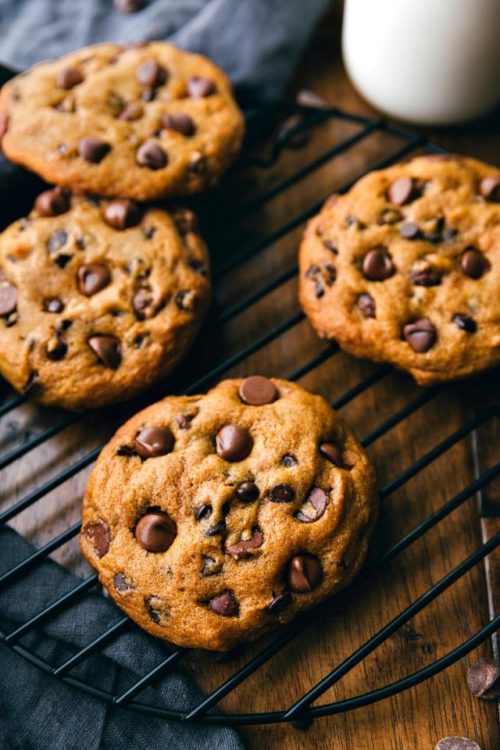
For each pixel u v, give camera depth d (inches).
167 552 15.9
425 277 17.4
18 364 17.2
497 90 19.4
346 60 20.2
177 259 17.6
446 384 17.7
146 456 16.4
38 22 20.4
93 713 16.1
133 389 17.3
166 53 18.9
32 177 18.6
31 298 17.4
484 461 17.6
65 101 18.3
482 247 17.6
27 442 17.8
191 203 19.6
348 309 17.5
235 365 17.9
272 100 20.0
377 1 18.7
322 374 18.3
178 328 17.3
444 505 17.2
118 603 16.1
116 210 17.7
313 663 16.4
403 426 17.9
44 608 16.6
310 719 16.1
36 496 16.7
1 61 20.1
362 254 17.6
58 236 17.7
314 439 16.4
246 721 15.5
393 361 17.3
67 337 17.3
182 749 15.9
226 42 20.0
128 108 18.3
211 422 16.5
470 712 16.1
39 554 16.4
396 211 17.9
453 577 16.1
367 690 16.2
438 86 19.3
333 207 18.1
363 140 20.2
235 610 15.7
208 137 18.2
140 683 15.7
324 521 16.0
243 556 15.8
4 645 16.6
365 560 16.6
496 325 17.2
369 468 16.6
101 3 20.5
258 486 16.1
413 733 16.0
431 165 18.1
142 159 17.9
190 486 16.1
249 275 19.1
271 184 19.9
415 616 16.6
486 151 20.1
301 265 18.1
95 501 16.3
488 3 18.1
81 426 17.9
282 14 20.1
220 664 16.3
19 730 16.1
